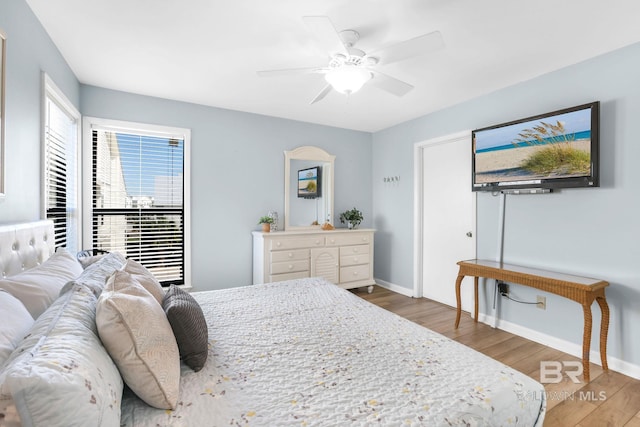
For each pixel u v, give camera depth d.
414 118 4.05
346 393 1.08
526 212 2.84
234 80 2.88
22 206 1.71
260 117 3.92
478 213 3.28
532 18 1.92
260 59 2.47
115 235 3.25
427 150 3.94
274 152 4.02
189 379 1.17
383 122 4.24
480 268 2.86
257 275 3.77
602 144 2.35
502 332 2.97
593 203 2.41
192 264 3.55
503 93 3.03
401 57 1.91
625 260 2.25
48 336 0.84
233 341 1.49
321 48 1.88
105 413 0.76
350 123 4.30
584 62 2.46
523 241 2.87
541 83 2.73
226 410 0.99
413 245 4.09
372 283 4.33
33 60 1.86
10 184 1.57
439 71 2.66
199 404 1.02
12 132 1.59
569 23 1.97
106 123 3.09
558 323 2.63
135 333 0.99
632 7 1.80
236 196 3.79
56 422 0.64
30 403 0.62
